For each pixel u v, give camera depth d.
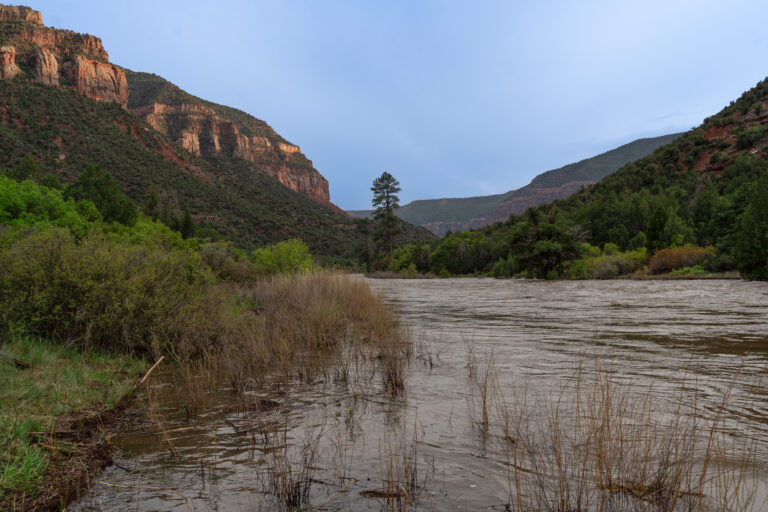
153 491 2.32
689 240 47.03
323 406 3.85
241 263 16.08
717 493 2.18
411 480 2.36
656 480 2.29
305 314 8.31
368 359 5.91
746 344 6.40
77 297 5.79
